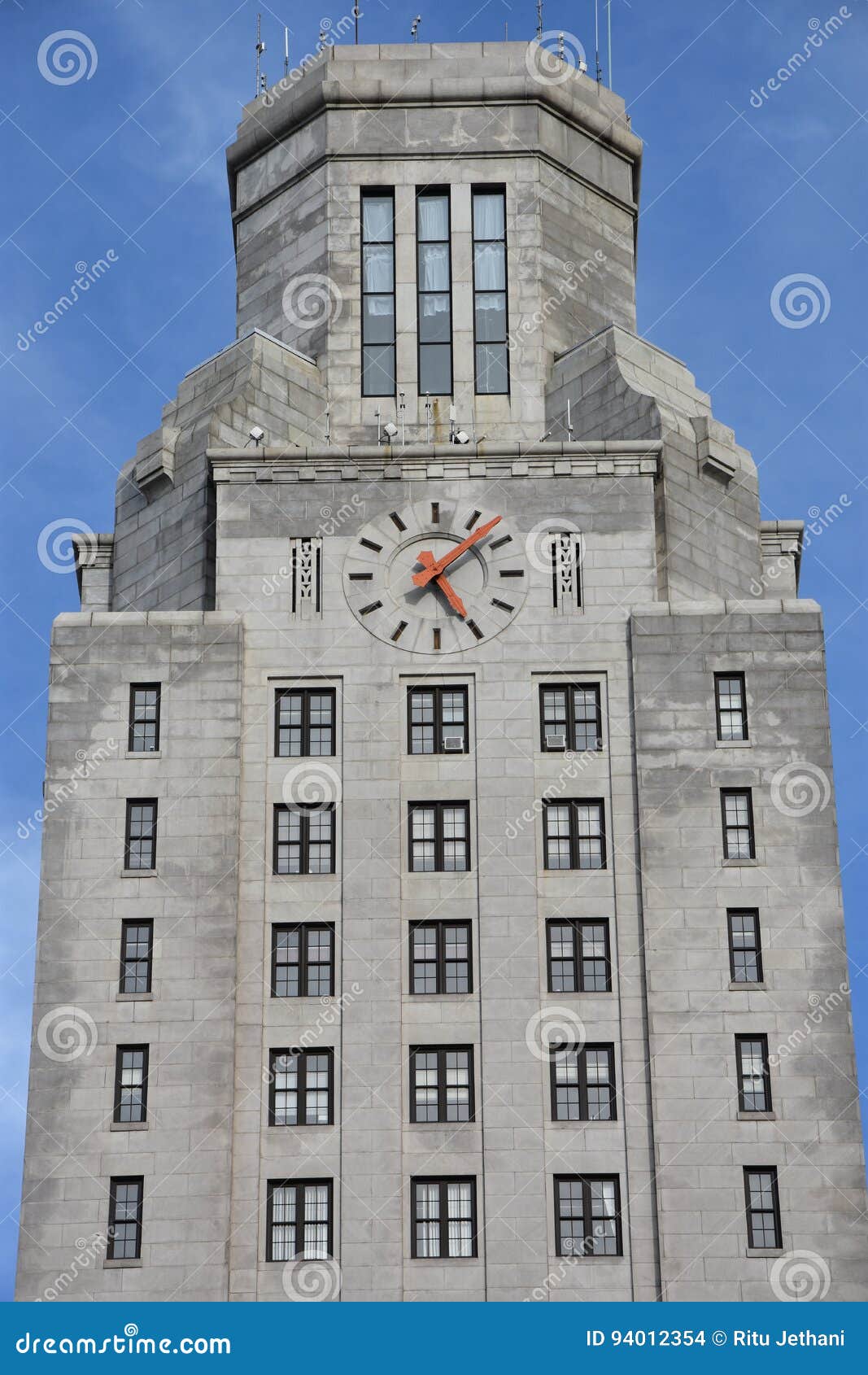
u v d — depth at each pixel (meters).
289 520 90.19
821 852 84.88
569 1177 81.38
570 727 87.31
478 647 88.31
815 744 86.25
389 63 101.44
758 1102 81.94
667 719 86.69
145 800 85.81
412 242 98.75
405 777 86.62
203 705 87.06
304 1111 82.44
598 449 91.06
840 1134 81.31
